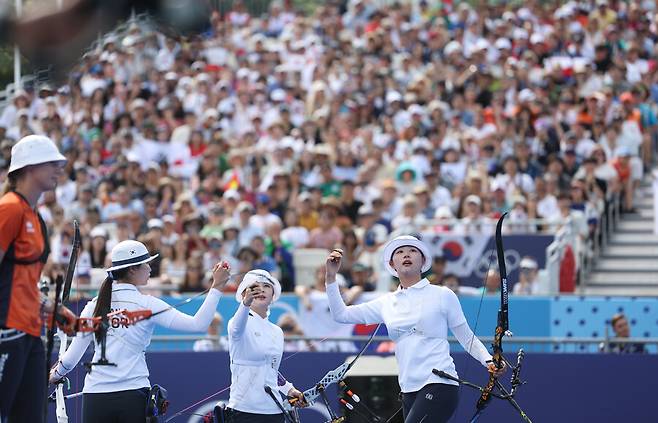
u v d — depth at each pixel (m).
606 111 74.19
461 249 60.16
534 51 86.31
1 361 23.78
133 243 30.39
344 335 53.53
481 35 91.12
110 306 29.86
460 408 42.84
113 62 78.69
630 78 82.31
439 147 71.94
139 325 29.95
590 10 91.06
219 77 84.75
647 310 53.53
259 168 71.00
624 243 67.31
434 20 96.19
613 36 85.75
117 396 29.78
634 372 43.44
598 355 43.53
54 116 73.75
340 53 90.06
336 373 32.62
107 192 66.94
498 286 54.09
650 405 43.38
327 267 31.31
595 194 66.75
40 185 24.59
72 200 69.06
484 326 52.38
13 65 34.41
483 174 67.38
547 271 57.34
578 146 71.19
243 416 31.38
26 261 24.12
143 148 73.94
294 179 67.19
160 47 81.12
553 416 43.34
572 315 54.06
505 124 71.75
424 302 30.56
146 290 55.00
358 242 60.50
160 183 67.75
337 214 62.97
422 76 82.69
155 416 30.06
